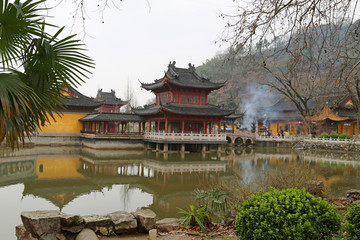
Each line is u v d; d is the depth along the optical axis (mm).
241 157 43906
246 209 6641
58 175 26719
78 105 56656
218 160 39562
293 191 6711
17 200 17797
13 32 5523
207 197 10445
